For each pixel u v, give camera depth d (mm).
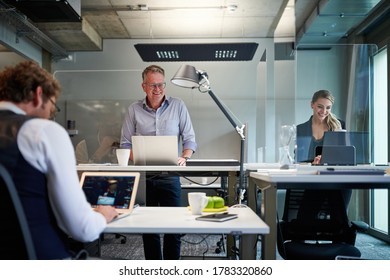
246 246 1273
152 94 2432
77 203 1006
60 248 1021
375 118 3783
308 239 1963
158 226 1133
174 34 5316
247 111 5207
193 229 1112
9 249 897
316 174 1527
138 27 5012
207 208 1472
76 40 4973
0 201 882
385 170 1562
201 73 2234
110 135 5117
